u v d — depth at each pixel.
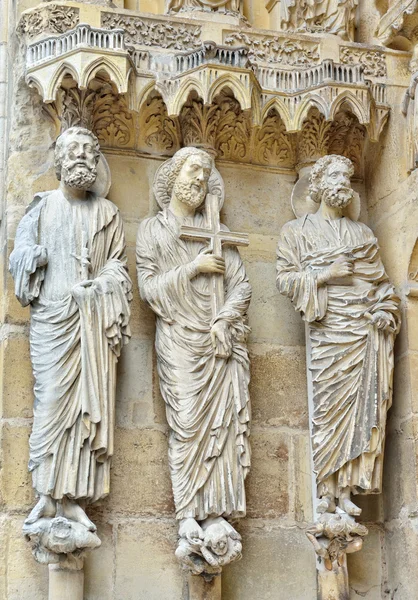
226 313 6.28
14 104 6.62
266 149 6.95
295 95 6.75
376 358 6.34
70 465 5.89
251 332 6.69
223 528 6.03
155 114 6.72
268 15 7.28
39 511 5.84
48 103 6.50
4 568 6.00
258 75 6.80
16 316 6.34
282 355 6.69
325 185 6.62
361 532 6.20
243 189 6.90
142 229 6.50
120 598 6.11
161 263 6.43
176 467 6.14
